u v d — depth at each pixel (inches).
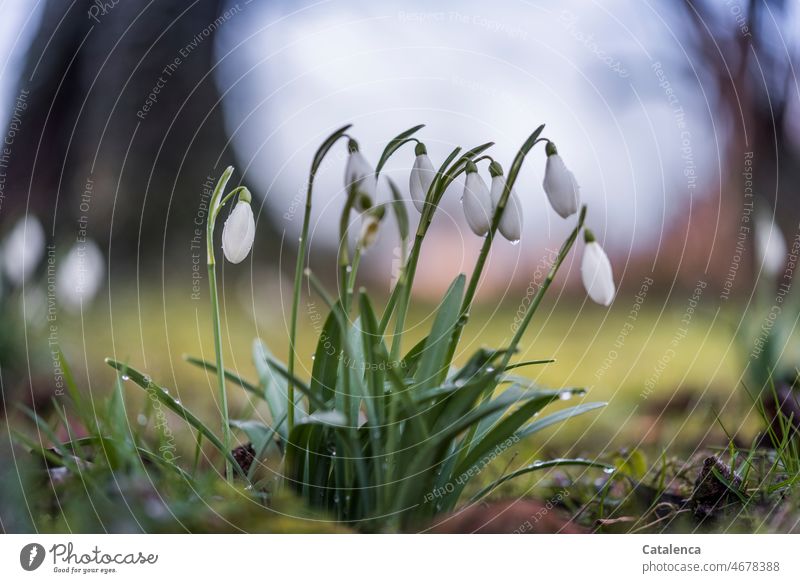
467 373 29.5
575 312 79.4
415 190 29.4
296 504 29.0
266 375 31.8
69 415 34.7
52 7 60.2
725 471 30.7
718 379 46.9
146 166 67.9
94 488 28.7
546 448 37.2
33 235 41.8
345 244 28.4
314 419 28.0
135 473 29.0
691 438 35.8
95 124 62.4
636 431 37.9
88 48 61.7
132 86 63.7
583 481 33.0
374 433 28.6
